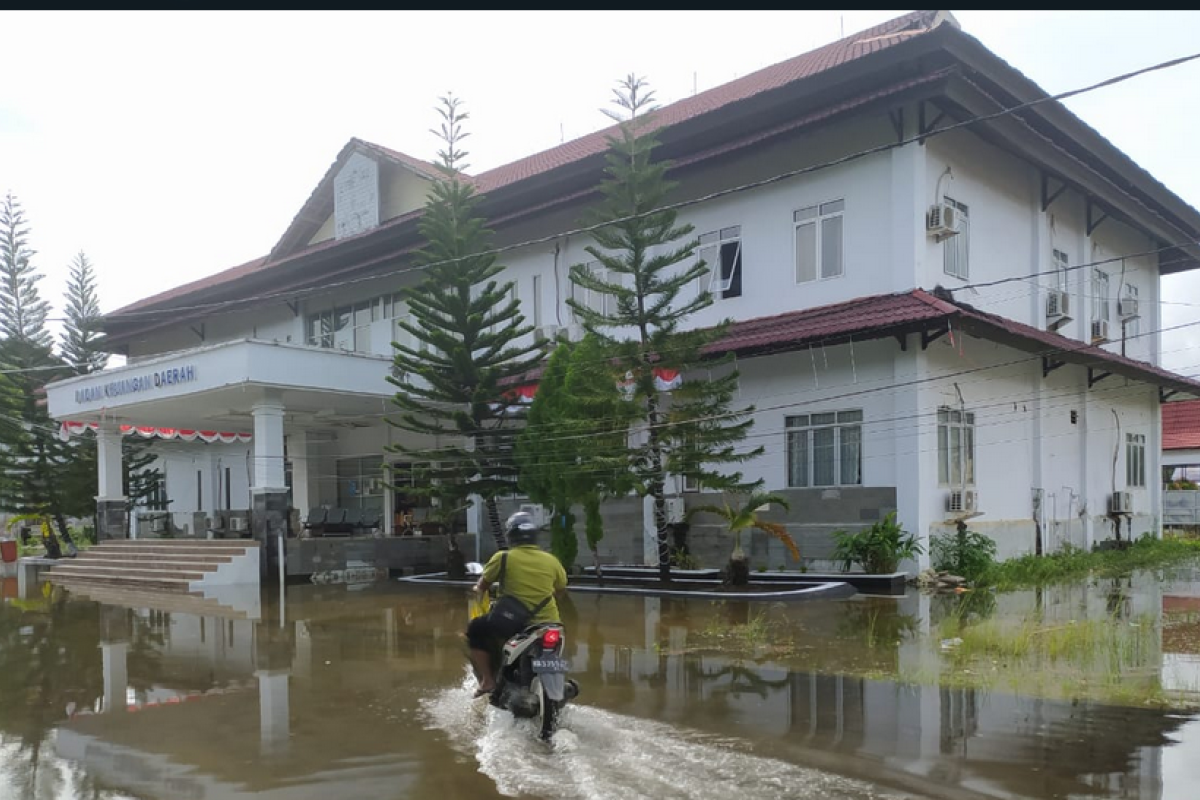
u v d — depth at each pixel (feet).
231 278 92.02
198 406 65.62
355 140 79.10
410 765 17.10
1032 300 58.44
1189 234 77.46
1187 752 16.88
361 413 69.15
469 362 53.01
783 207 54.03
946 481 48.06
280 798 15.43
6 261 87.20
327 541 57.47
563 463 45.98
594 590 45.91
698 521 54.65
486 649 20.92
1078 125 56.39
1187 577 49.42
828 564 48.73
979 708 20.45
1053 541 57.47
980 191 54.49
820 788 14.98
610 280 61.46
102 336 94.63
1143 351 77.15
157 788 16.19
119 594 52.11
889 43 52.54
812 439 50.52
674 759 16.80
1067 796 14.58
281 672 27.09
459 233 53.83
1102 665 25.21
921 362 46.34
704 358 51.24
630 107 46.65
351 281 66.90
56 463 82.02
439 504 57.72
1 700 23.99
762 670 25.44
